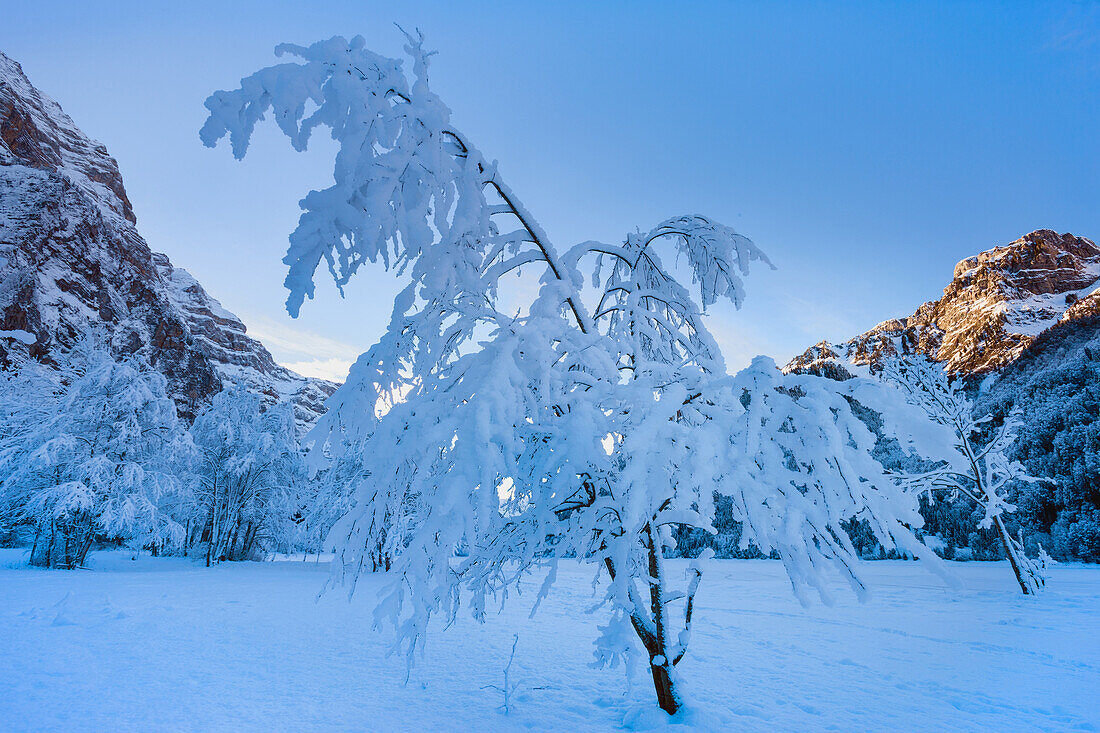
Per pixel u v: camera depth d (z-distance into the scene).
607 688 5.11
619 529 3.79
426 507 3.44
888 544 2.97
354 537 3.45
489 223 3.93
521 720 4.11
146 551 38.75
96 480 20.66
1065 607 11.12
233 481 30.27
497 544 4.02
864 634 8.34
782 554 3.39
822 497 3.17
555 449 3.12
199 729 3.80
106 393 23.03
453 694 4.85
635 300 5.00
